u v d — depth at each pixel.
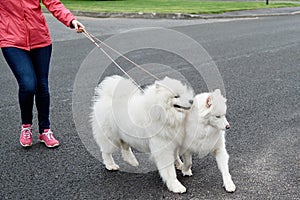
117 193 3.90
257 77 8.09
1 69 8.74
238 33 13.70
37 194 3.87
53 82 7.59
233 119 5.79
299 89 7.33
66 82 7.59
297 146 4.91
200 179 4.15
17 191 3.92
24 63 4.66
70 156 4.69
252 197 3.79
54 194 3.87
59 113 5.98
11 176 4.21
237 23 16.31
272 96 6.88
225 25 15.54
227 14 18.64
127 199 3.79
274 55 10.28
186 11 18.09
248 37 12.93
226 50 10.77
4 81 7.76
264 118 5.85
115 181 4.13
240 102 6.53
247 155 4.66
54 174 4.27
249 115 5.96
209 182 4.09
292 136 5.22
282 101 6.62
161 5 21.12
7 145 4.97
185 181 4.12
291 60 9.73
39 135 5.11
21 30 4.62
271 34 13.71
